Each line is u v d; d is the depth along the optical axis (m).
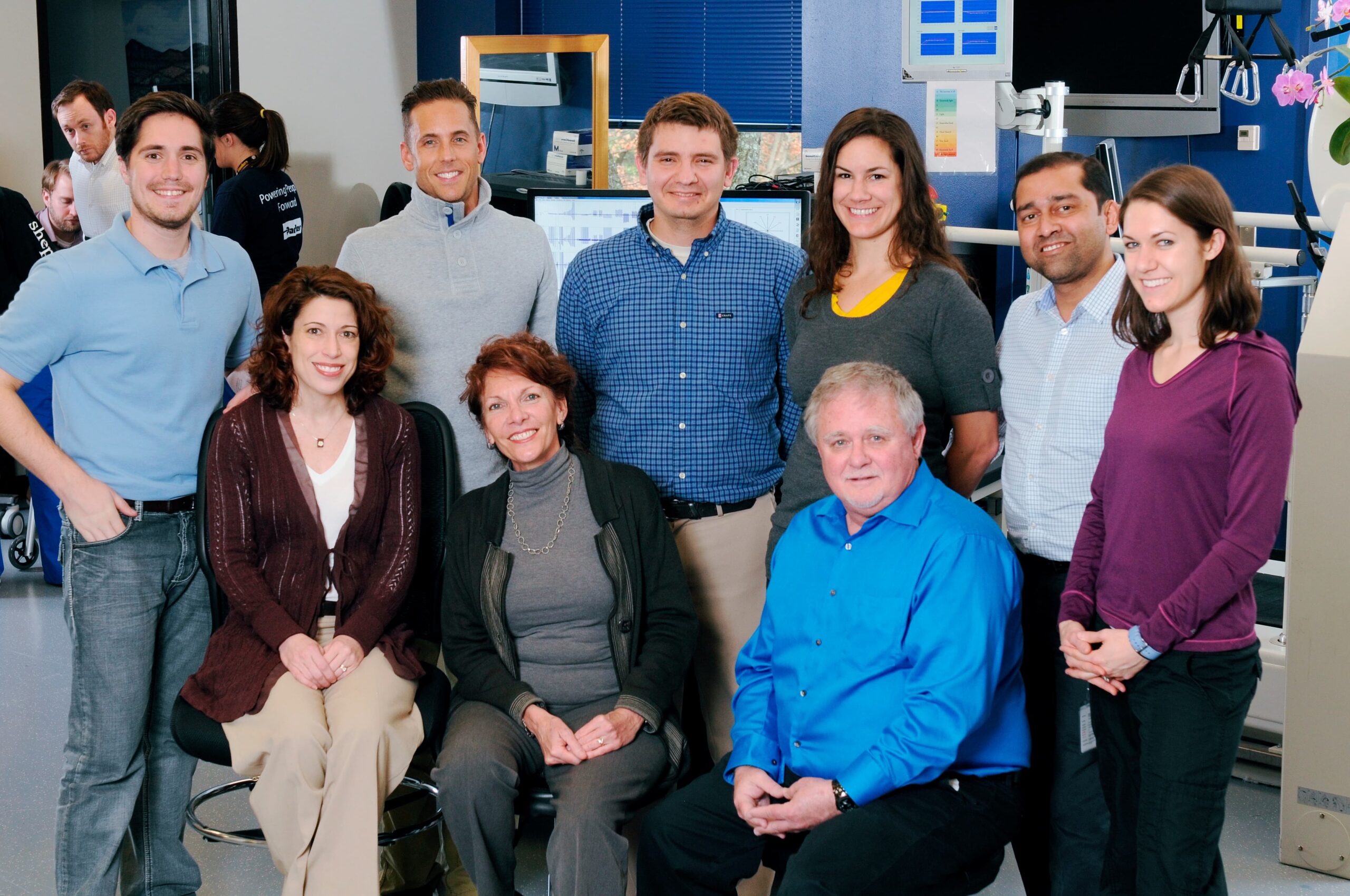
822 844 1.89
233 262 2.45
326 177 5.73
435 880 2.55
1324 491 2.54
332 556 2.36
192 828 2.89
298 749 2.13
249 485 2.34
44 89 5.76
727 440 2.54
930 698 1.92
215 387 2.41
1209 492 1.82
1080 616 1.98
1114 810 1.97
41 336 2.19
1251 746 3.17
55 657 4.03
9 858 2.72
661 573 2.36
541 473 2.36
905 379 2.05
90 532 2.24
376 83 6.02
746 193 3.91
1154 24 4.50
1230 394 1.79
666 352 2.52
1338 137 2.63
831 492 2.26
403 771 2.22
